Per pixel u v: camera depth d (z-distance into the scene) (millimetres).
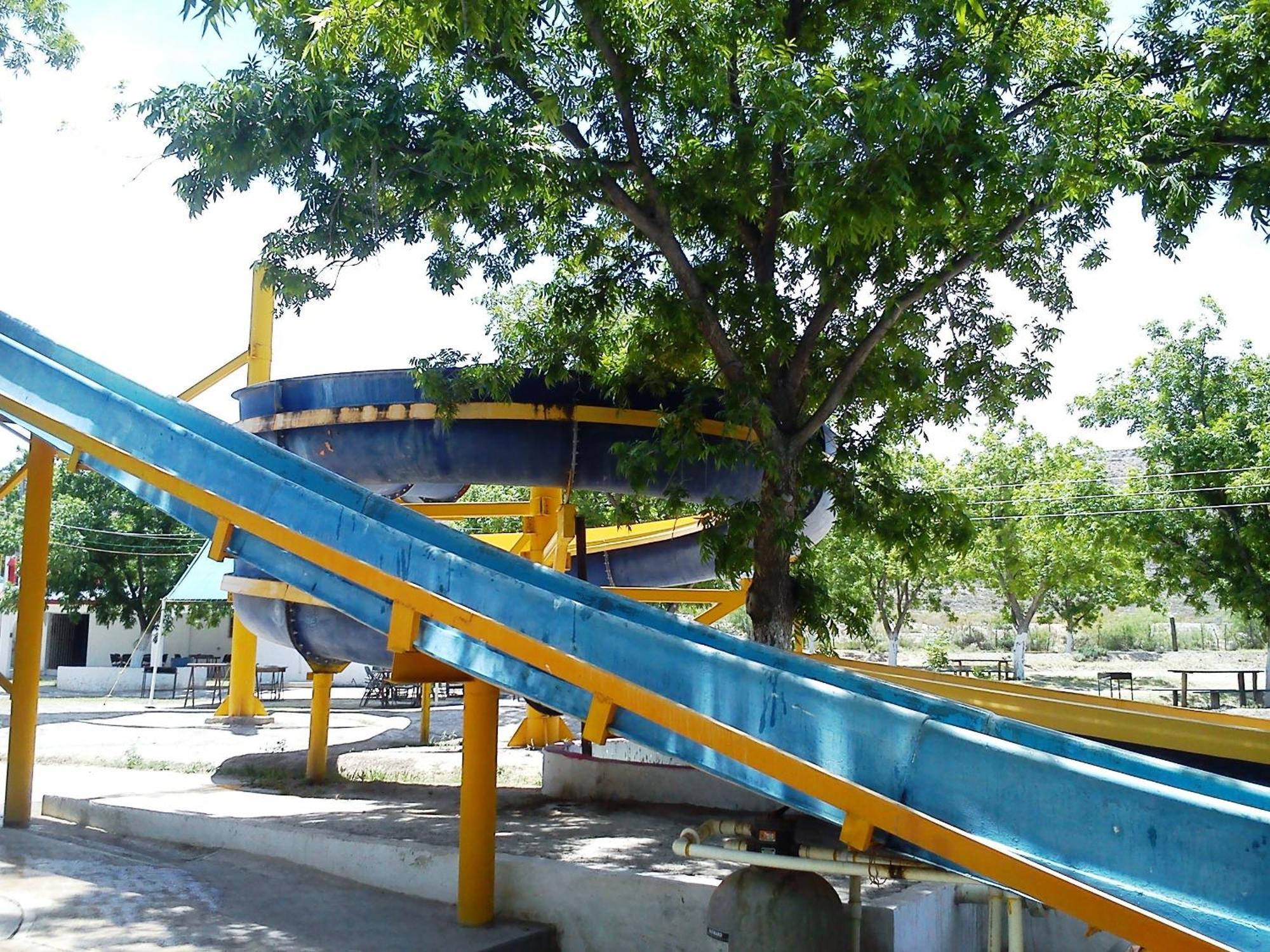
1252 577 26188
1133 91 9844
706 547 10555
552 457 11734
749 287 11039
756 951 6078
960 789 4848
